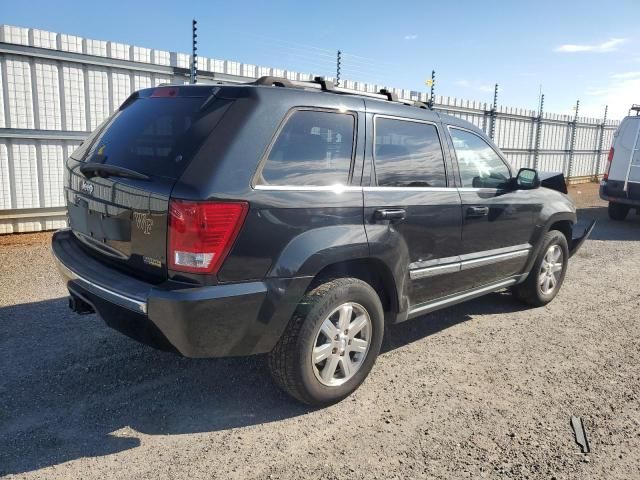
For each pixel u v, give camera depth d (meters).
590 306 5.67
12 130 7.33
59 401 3.27
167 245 2.74
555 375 3.93
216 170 2.74
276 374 3.18
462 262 4.21
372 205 3.39
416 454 2.88
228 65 9.23
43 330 4.33
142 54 8.30
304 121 3.16
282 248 2.94
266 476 2.65
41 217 7.84
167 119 3.09
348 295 3.26
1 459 2.69
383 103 3.71
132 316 2.82
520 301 5.59
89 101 7.95
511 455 2.91
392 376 3.83
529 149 17.30
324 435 3.04
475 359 4.18
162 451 2.82
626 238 9.91
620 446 3.04
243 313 2.83
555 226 5.68
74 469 2.64
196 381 3.61
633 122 11.32
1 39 7.02
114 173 3.03
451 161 4.16
